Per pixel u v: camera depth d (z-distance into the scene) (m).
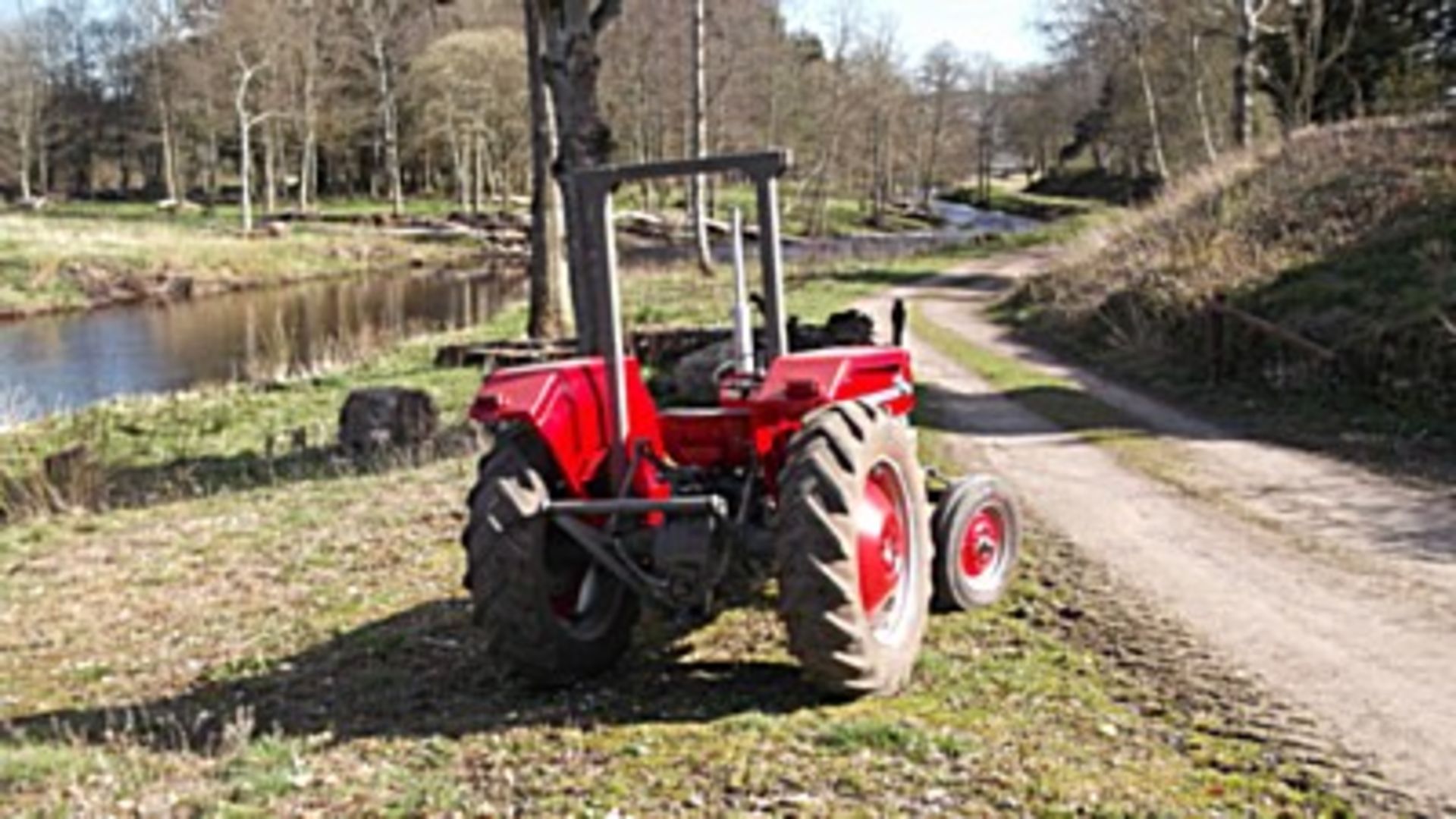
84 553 10.38
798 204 69.00
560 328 22.67
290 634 7.48
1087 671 6.10
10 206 73.56
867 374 6.38
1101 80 64.94
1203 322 18.53
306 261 52.91
